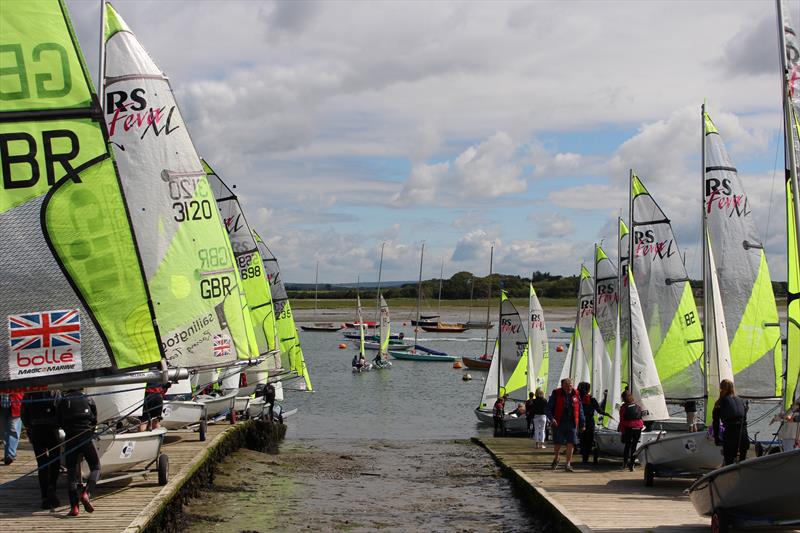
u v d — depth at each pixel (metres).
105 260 10.01
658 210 25.88
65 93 9.92
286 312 39.06
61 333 9.88
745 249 21.69
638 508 14.82
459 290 179.62
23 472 16.30
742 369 21.56
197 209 19.09
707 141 21.80
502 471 22.67
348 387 56.56
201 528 15.47
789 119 13.41
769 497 11.54
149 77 18.59
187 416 21.33
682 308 25.70
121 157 18.41
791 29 13.55
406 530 15.88
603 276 28.77
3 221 9.77
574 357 32.47
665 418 22.81
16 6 9.83
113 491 14.65
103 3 17.56
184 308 18.89
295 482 21.05
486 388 37.47
